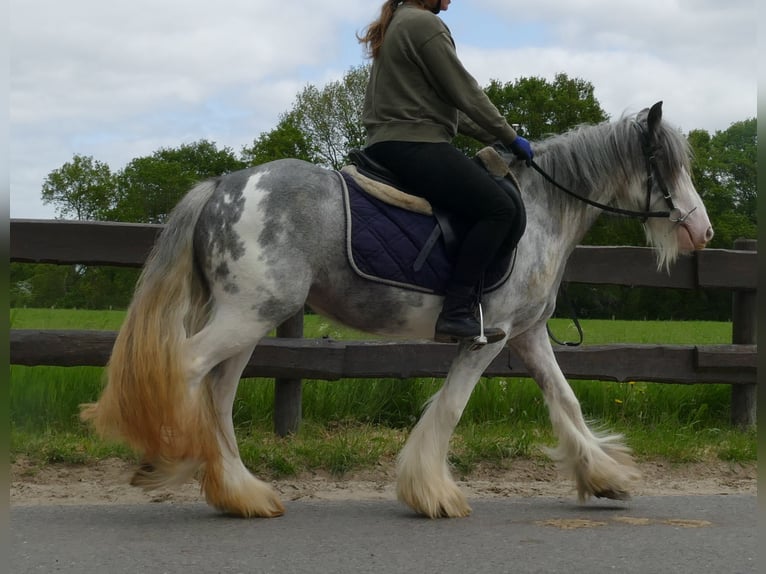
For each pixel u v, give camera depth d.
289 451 5.98
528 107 44.19
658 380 7.06
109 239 6.30
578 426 5.18
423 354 6.65
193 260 4.52
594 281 7.07
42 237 6.21
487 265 4.62
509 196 4.66
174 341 4.33
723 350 7.05
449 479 4.79
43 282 13.28
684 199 5.12
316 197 4.51
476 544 4.07
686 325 21.30
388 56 4.71
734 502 5.18
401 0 4.89
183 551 3.89
